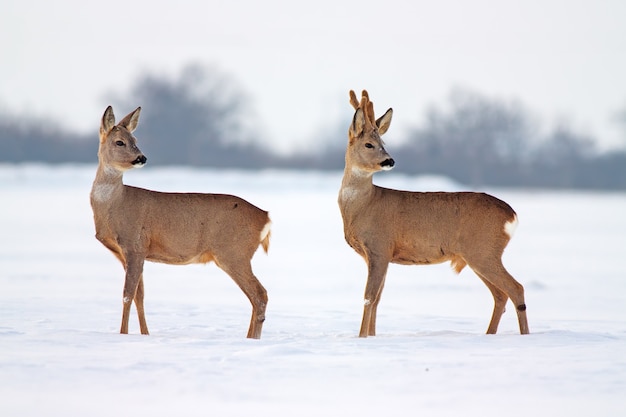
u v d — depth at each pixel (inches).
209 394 448.5
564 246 1793.8
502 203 676.1
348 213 686.5
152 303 927.7
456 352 563.2
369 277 674.2
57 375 485.1
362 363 523.2
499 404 434.0
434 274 1318.9
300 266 1390.3
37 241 1675.7
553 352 562.3
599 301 1007.6
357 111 681.6
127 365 511.5
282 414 414.0
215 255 679.7
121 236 669.9
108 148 669.9
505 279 665.6
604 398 445.7
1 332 647.1
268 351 557.6
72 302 900.0
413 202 680.4
